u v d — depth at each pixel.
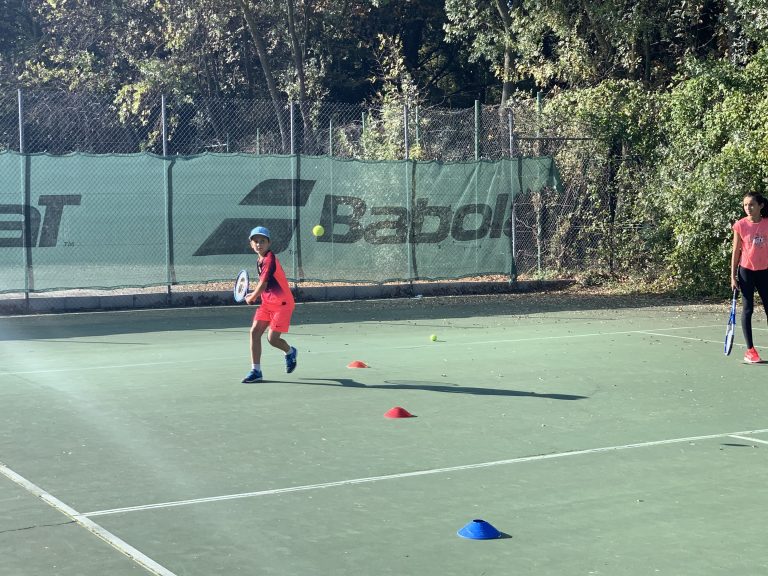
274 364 11.79
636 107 21.53
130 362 11.97
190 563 4.98
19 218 16.92
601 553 5.14
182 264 18.22
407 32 42.53
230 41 36.62
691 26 27.66
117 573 4.84
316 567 4.93
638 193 21.36
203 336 14.53
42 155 17.03
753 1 23.31
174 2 36.00
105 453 7.37
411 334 14.73
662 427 8.30
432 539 5.37
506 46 30.91
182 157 18.11
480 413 8.87
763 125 19.36
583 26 28.88
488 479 6.63
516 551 5.18
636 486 6.45
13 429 8.20
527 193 21.55
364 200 19.73
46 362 11.98
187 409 9.05
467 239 20.67
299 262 19.22
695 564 4.98
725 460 7.16
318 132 29.02
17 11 40.38
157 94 34.91
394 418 8.65
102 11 37.75
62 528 5.56
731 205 19.31
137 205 17.81
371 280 19.89
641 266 21.62
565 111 21.84
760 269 11.88
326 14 36.91
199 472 6.82
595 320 16.66
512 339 14.12
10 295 18.03
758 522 5.68
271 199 18.91
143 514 5.83
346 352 12.80
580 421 8.54
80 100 32.75
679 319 16.83
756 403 9.38
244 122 34.66
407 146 20.45
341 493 6.29
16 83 36.75
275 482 6.55
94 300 17.77
